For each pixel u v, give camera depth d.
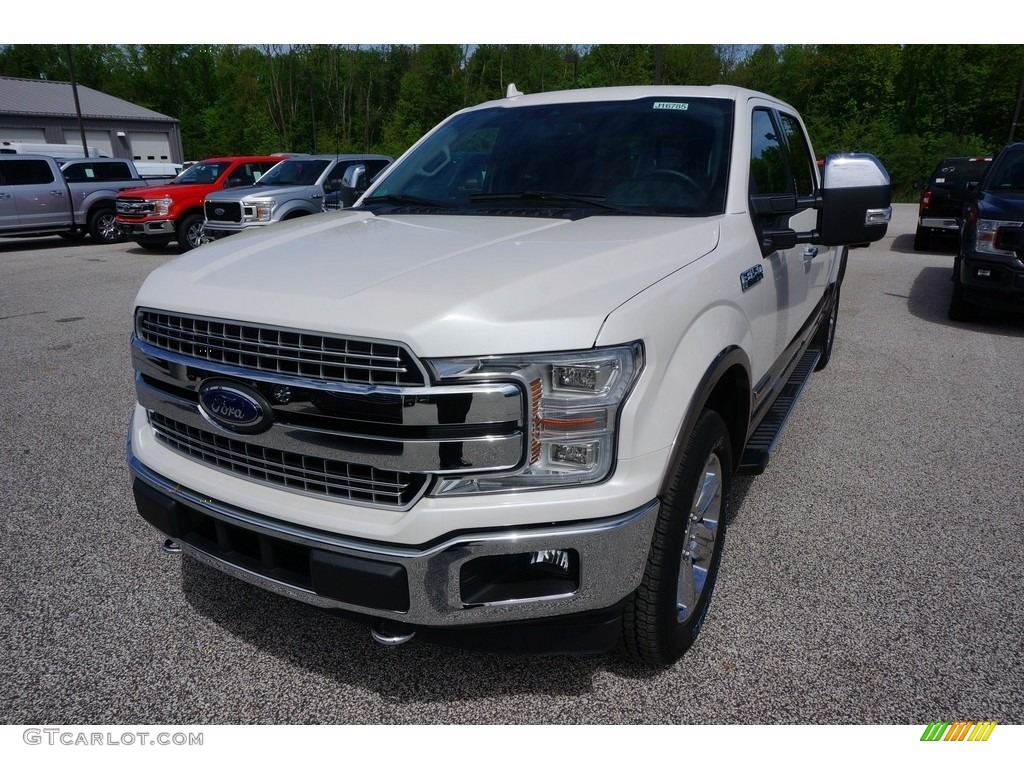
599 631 2.13
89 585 3.03
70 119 37.03
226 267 2.34
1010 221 7.04
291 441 2.03
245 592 2.99
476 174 3.37
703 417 2.38
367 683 2.48
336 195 12.52
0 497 3.82
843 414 5.09
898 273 11.20
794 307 3.79
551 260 2.19
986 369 6.20
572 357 1.89
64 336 7.43
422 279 2.04
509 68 63.72
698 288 2.34
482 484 1.93
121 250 15.50
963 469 4.17
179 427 2.37
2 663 2.56
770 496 3.83
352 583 1.98
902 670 2.51
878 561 3.20
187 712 2.35
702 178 3.02
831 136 45.09
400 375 1.86
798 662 2.55
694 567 2.65
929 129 50.75
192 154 67.88
